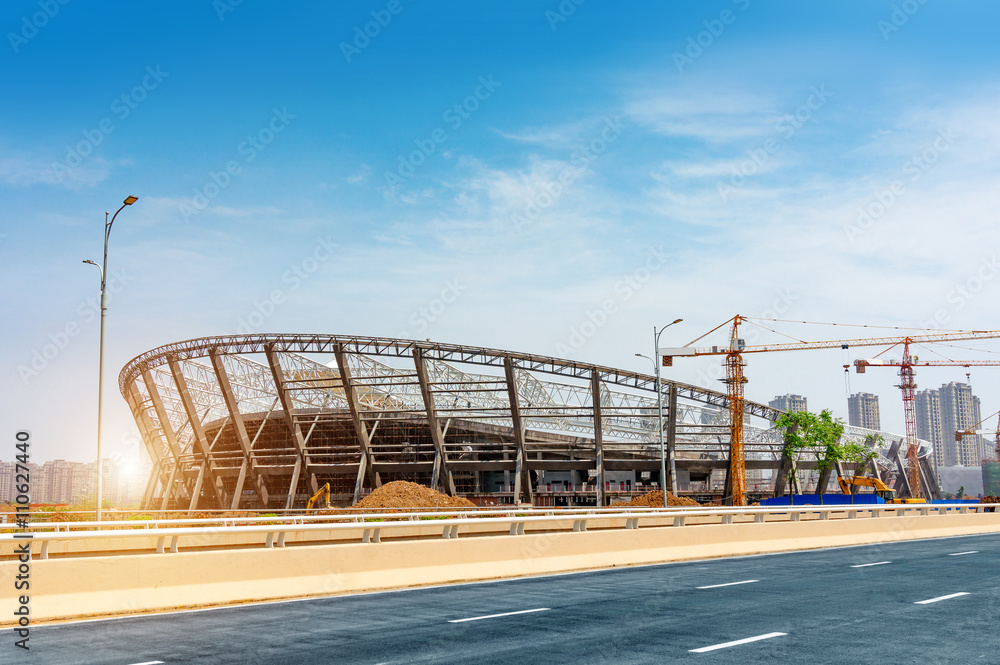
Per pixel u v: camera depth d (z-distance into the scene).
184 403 116.12
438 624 15.33
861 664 11.59
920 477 191.25
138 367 120.19
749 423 132.12
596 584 21.92
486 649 12.84
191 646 13.22
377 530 22.52
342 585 20.36
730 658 12.05
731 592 19.86
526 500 107.19
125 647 13.16
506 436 119.06
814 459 121.31
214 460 119.88
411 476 117.31
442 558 22.70
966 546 34.94
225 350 110.00
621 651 12.63
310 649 12.91
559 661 11.95
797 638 13.62
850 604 17.62
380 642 13.49
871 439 140.75
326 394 122.75
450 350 104.25
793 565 26.95
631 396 114.62
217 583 18.42
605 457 119.88
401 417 113.56
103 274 34.03
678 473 125.31
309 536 34.75
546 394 118.69
